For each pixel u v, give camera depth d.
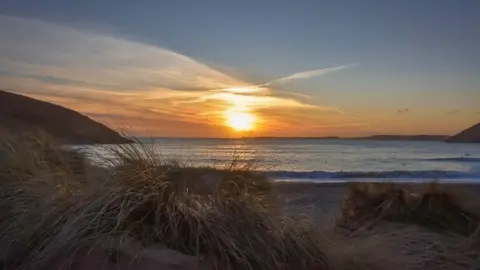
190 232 3.62
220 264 3.39
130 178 4.01
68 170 4.97
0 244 3.46
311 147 56.53
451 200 6.45
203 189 4.40
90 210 3.58
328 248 4.11
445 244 5.16
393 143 78.12
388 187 6.96
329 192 9.56
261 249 3.62
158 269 3.17
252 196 4.32
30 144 5.37
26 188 4.05
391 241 5.18
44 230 3.49
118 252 3.27
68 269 3.14
